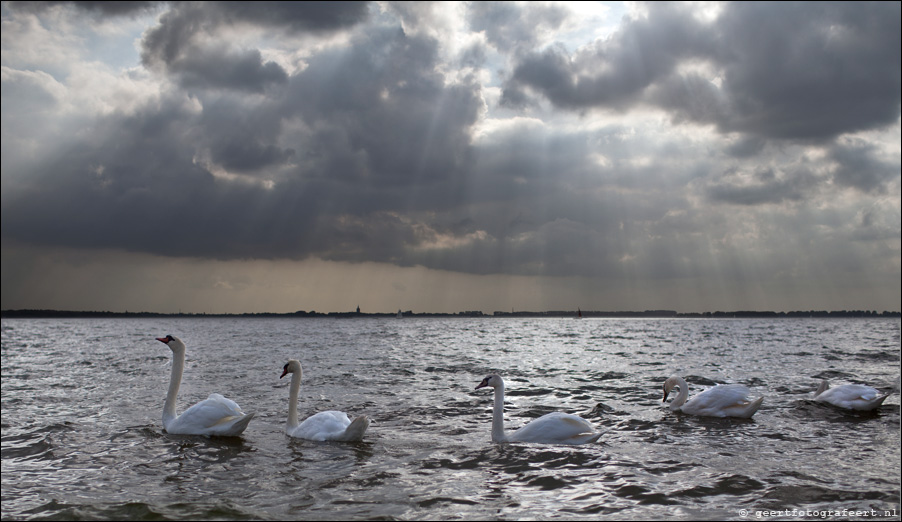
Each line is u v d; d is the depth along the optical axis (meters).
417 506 8.52
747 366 29.72
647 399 18.88
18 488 9.70
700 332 89.56
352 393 20.55
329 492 9.23
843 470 10.38
